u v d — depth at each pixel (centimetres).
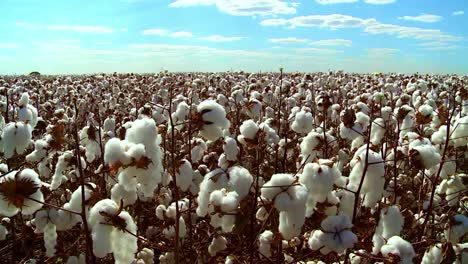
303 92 1336
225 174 315
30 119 550
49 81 2464
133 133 301
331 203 298
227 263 380
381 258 282
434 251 337
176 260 345
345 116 386
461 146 527
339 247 270
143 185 300
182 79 1992
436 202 472
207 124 325
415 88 1345
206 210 322
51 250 391
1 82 2167
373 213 356
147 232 492
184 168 378
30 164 456
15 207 288
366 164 316
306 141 411
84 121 932
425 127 666
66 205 368
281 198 267
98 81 2262
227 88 1495
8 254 504
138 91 1512
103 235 277
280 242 340
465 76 2888
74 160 442
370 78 2202
